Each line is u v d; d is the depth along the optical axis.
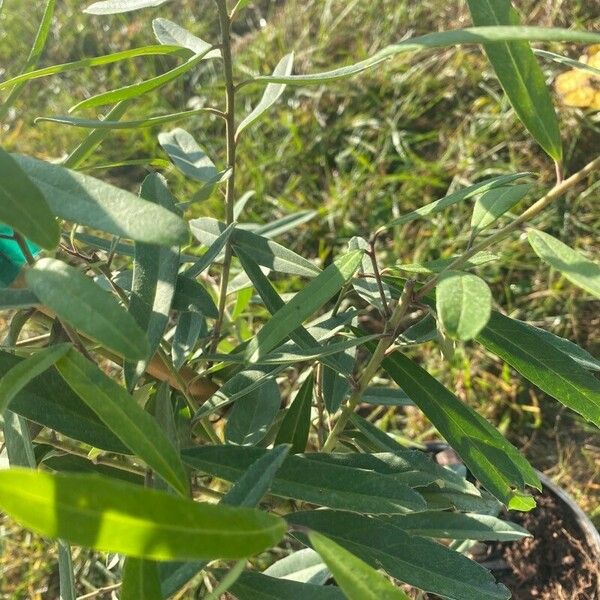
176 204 0.34
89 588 0.61
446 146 0.87
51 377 0.28
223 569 0.33
